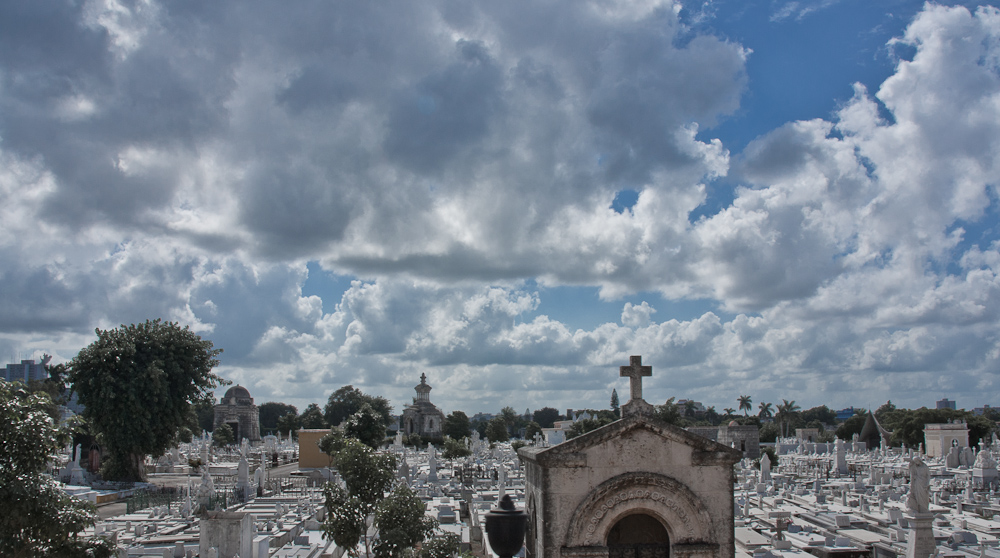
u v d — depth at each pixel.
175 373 73.62
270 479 75.56
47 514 17.83
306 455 97.06
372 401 185.50
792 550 38.03
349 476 28.34
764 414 196.25
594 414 138.75
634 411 21.94
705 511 21.41
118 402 69.81
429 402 199.00
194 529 44.78
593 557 21.08
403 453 112.06
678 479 21.56
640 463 21.55
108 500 62.72
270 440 134.25
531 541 23.42
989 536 43.31
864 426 146.62
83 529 19.03
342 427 89.06
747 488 68.75
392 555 25.61
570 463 21.28
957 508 53.56
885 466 86.56
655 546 22.09
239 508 53.72
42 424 18.31
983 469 71.81
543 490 21.27
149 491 68.19
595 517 21.28
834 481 77.31
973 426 123.75
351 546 27.27
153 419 72.19
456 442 98.62
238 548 33.28
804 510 52.12
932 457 107.81
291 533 42.28
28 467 17.92
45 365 89.56
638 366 22.30
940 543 40.03
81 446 86.12
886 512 49.28
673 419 123.06
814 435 182.00
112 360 71.31
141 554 36.91
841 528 44.66
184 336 75.94
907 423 125.69
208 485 54.91
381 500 27.94
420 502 26.97
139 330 74.31
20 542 17.91
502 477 56.44
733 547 21.52
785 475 81.06
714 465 21.75
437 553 25.11
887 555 36.94
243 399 194.38
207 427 199.00
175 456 94.56
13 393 19.42
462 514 51.03
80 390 70.00
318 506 52.12
